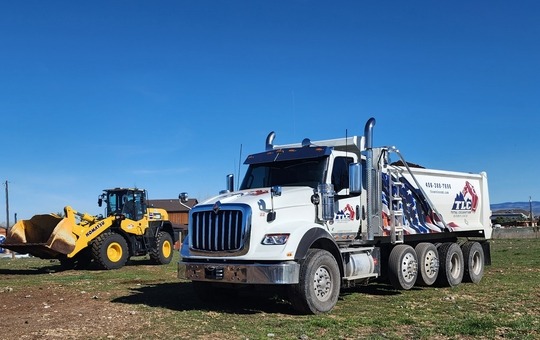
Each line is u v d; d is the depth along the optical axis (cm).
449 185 1284
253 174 1022
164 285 1252
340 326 731
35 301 1012
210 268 834
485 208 1405
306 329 712
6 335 693
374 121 1022
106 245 1808
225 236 831
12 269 1877
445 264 1177
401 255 1077
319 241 877
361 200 999
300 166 968
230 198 868
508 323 733
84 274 1606
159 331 707
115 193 2016
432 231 1199
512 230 5275
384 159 1064
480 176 1406
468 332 684
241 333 692
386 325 739
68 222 1748
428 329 710
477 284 1225
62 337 677
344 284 935
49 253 1738
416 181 1169
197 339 661
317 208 914
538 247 2584
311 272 822
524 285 1166
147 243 2048
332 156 955
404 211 1134
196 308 899
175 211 6631
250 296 1023
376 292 1086
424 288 1162
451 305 907
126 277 1477
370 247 1007
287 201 866
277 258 791
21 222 1773
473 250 1269
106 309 889
